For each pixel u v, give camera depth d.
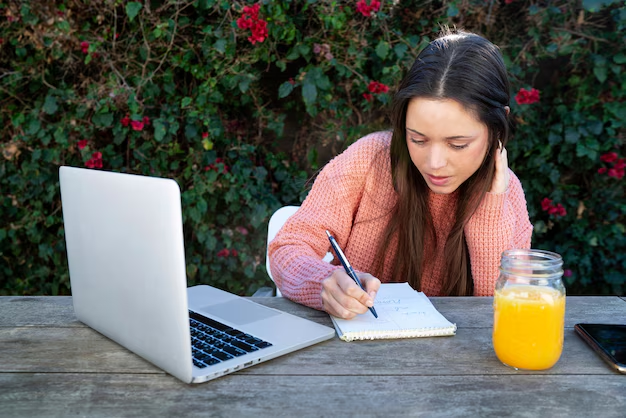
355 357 0.92
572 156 2.77
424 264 1.58
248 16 2.53
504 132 1.25
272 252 1.40
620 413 0.74
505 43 2.68
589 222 2.86
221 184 2.84
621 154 2.79
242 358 0.89
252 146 2.85
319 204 1.51
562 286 0.88
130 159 2.93
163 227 0.78
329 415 0.74
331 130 2.85
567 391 0.81
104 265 0.94
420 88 1.09
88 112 2.83
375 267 1.58
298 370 0.87
